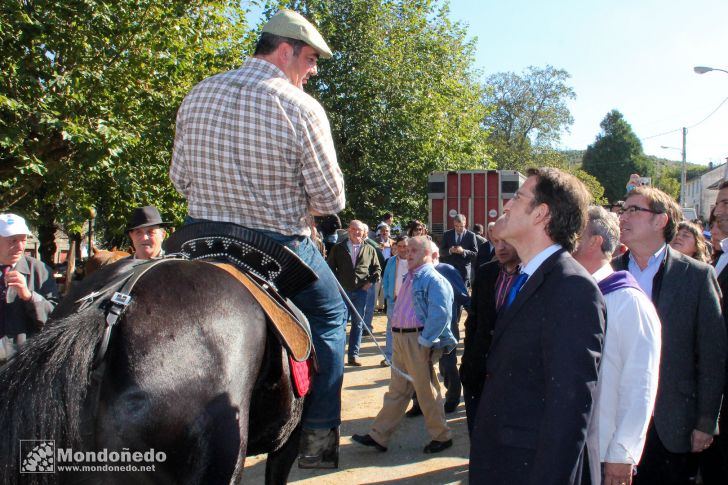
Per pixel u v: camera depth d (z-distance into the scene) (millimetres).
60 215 11469
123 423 1875
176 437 1956
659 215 3807
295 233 2832
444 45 22953
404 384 5820
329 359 3051
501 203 16547
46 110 9805
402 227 21766
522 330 2387
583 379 2191
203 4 12031
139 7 10773
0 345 4113
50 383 1772
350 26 20766
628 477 2744
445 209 16812
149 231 4766
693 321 3654
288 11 2969
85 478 1836
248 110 2646
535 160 53594
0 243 4293
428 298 5633
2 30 9273
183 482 1997
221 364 2100
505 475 2326
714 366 3613
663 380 3621
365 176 20734
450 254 12336
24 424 1719
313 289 2977
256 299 2420
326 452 3148
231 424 2088
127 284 2111
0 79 9500
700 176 70125
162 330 2023
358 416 6965
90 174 10805
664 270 3785
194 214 2818
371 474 5340
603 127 73562
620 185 71188
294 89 2768
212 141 2672
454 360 7090
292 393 2639
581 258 3195
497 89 55500
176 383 1968
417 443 6133
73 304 2250
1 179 10453
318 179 2771
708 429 3615
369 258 9492
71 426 1764
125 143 10078
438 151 22047
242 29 13258
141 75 11422
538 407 2328
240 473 2172
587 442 2547
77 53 10469
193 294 2184
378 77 20781
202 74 12445
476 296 3730
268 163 2674
